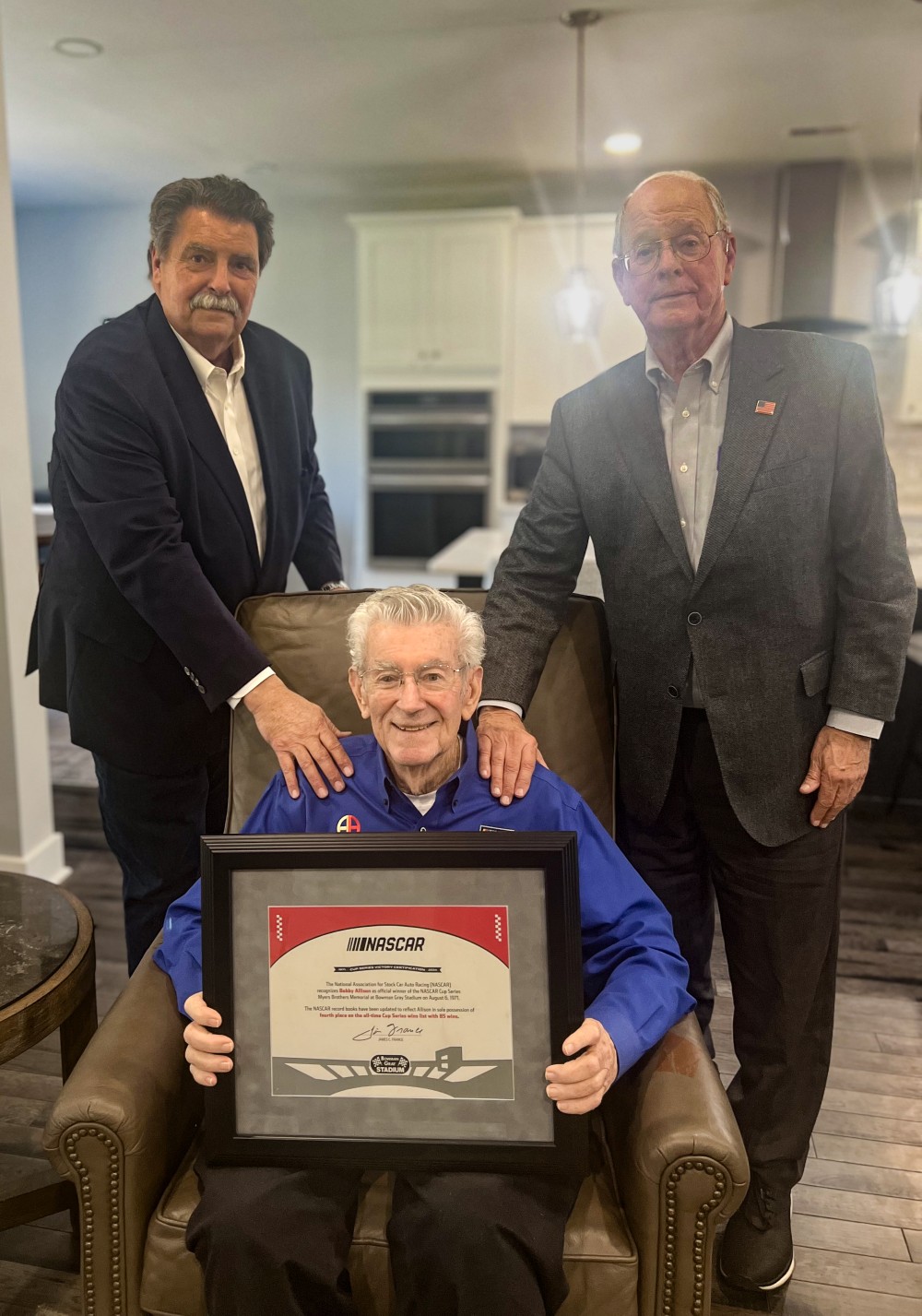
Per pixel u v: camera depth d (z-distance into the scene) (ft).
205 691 5.02
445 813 4.32
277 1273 3.56
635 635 4.72
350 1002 3.72
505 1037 3.68
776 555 4.32
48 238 18.79
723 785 4.68
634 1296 3.68
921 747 11.80
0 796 9.12
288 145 14.66
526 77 11.78
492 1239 3.54
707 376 4.49
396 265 17.10
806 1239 5.41
